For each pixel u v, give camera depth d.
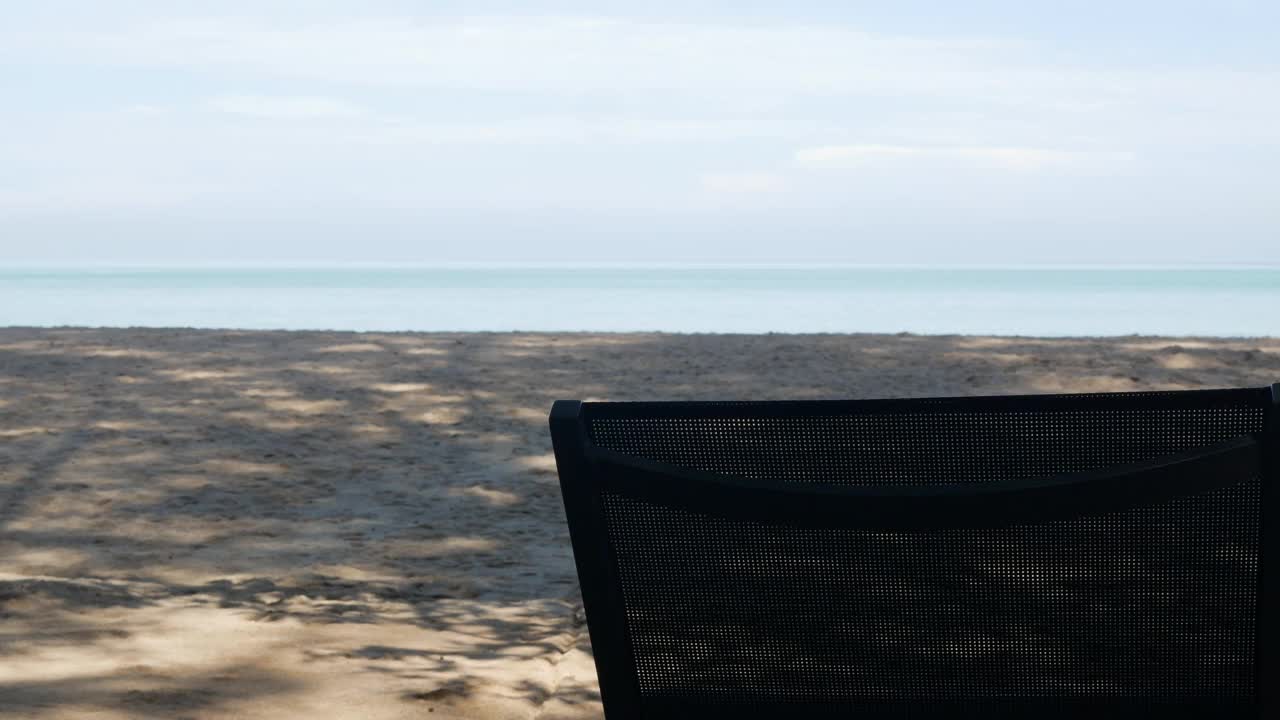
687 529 1.63
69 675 2.98
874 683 1.65
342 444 7.95
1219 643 1.55
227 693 2.89
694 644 1.70
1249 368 11.37
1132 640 1.56
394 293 59.78
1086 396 1.44
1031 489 1.45
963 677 1.62
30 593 3.81
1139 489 1.44
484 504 6.13
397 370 11.68
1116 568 1.53
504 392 10.30
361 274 106.62
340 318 34.41
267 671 3.11
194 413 9.10
